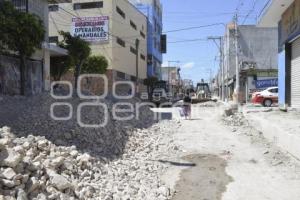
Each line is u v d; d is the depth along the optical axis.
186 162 10.63
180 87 107.62
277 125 13.38
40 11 23.95
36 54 22.83
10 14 16.48
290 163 10.18
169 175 9.34
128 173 8.70
